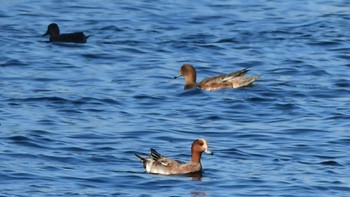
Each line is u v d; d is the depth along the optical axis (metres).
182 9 45.78
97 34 41.44
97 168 23.98
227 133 27.38
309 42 39.72
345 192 22.44
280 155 25.39
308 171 23.94
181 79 34.00
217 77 32.34
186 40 40.09
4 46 38.78
